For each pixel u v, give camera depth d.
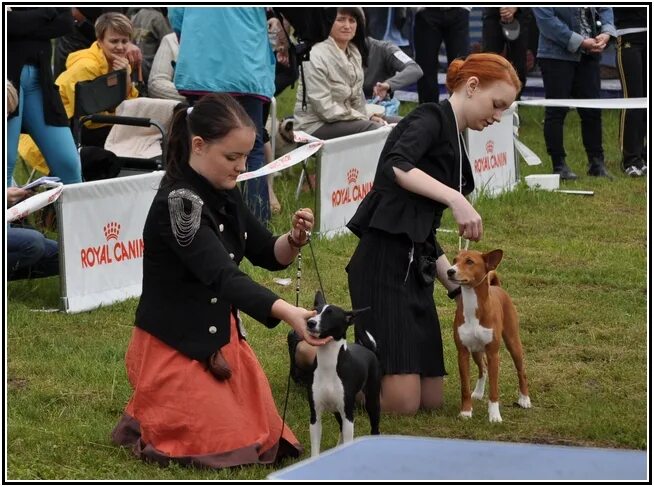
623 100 11.36
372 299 5.89
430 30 14.03
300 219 5.23
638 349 7.18
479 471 3.52
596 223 10.62
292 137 10.78
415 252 5.91
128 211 7.96
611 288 8.62
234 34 8.96
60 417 5.73
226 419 5.02
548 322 7.66
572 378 6.64
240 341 5.23
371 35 15.83
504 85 5.80
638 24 12.37
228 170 4.95
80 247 7.66
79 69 10.02
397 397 5.89
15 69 7.91
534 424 5.86
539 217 10.77
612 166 13.20
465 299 5.77
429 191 5.62
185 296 5.02
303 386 6.22
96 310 7.74
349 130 10.70
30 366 6.51
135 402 5.14
